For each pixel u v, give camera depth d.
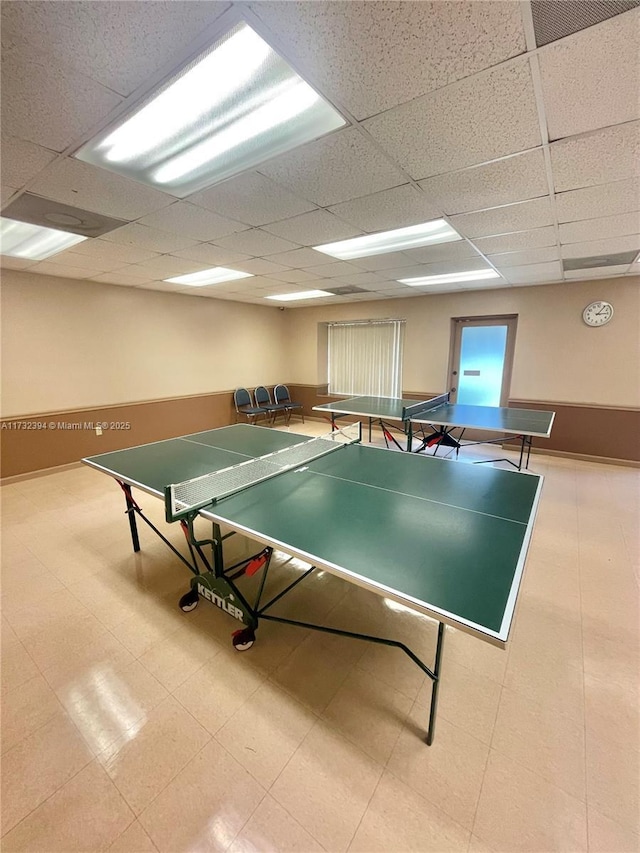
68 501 3.78
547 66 1.15
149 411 5.44
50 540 3.04
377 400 5.66
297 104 1.35
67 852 1.18
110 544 2.98
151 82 1.23
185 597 2.22
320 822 1.25
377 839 1.20
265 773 1.39
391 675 1.80
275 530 1.71
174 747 1.48
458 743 1.49
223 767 1.41
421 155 1.69
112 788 1.35
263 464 2.70
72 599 2.33
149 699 1.68
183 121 1.44
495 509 1.94
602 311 4.63
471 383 5.96
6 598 2.34
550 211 2.36
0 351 3.99
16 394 4.16
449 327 5.80
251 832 1.22
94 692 1.71
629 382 4.61
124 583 2.49
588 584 2.45
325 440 3.43
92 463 2.78
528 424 3.90
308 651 1.95
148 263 3.66
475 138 1.56
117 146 1.60
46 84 1.21
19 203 2.16
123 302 5.00
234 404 6.72
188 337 5.89
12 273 3.98
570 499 3.73
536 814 1.26
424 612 1.21
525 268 3.96
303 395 7.84
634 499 3.72
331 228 2.65
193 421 6.08
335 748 1.47
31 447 4.32
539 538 3.01
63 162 1.72
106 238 2.86
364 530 1.71
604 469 4.61
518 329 5.21
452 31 1.04
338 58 1.14
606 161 1.74
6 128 1.45
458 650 1.94
